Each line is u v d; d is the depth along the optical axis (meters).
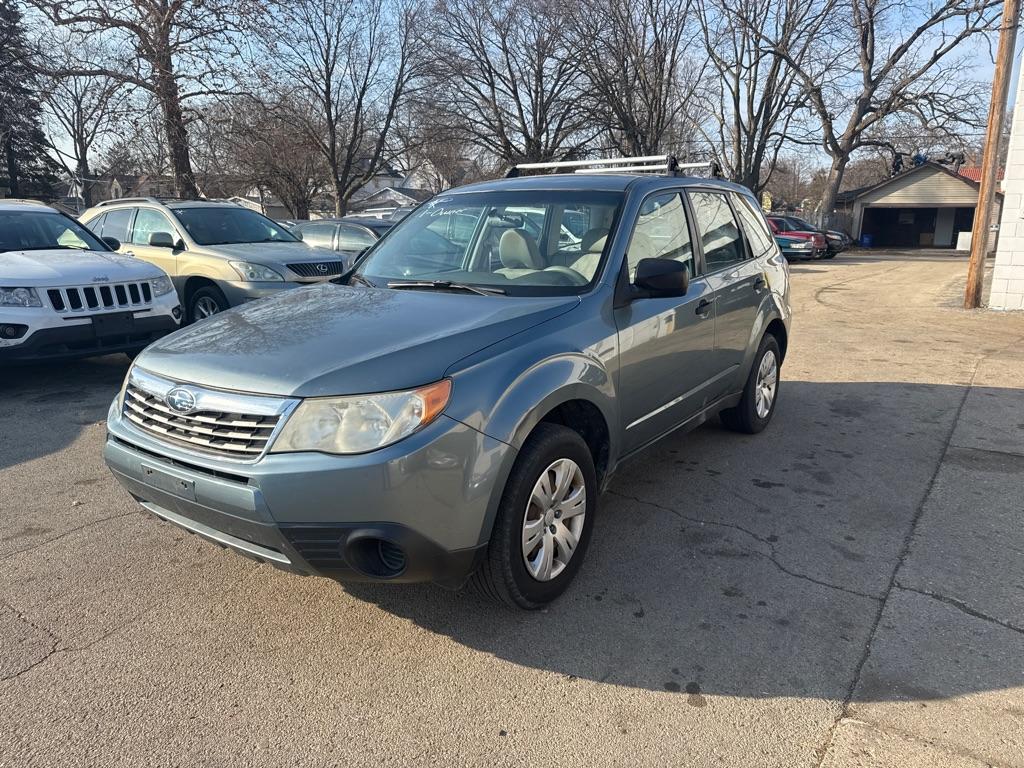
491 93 38.16
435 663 2.80
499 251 3.84
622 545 3.72
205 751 2.35
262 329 3.09
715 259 4.63
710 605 3.17
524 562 2.94
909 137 38.19
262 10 21.73
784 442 5.29
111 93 22.69
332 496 2.49
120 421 3.08
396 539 2.53
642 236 3.85
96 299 6.50
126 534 3.87
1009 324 10.51
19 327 6.11
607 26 30.95
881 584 3.33
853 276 20.31
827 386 6.91
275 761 2.31
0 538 3.82
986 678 2.67
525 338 3.00
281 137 33.44
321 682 2.69
